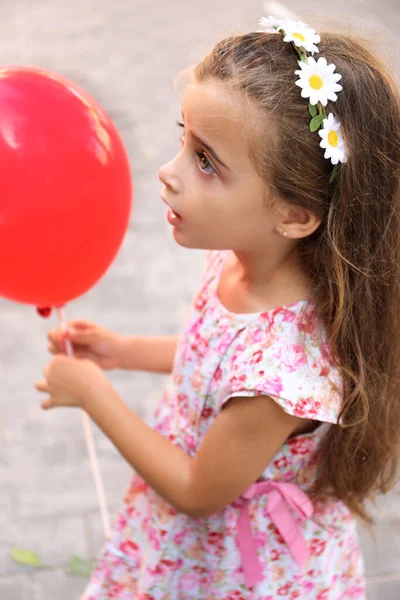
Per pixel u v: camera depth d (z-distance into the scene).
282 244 1.61
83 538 2.78
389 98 1.58
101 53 6.55
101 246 1.64
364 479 1.83
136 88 5.94
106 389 1.79
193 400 1.77
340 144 1.51
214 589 1.88
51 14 7.46
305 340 1.64
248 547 1.81
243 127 1.45
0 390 3.36
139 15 7.41
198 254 4.24
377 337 1.70
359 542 2.80
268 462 1.67
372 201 1.59
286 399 1.57
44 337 3.66
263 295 1.67
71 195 1.54
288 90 1.47
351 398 1.68
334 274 1.61
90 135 1.57
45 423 3.22
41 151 1.52
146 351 2.09
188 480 1.70
